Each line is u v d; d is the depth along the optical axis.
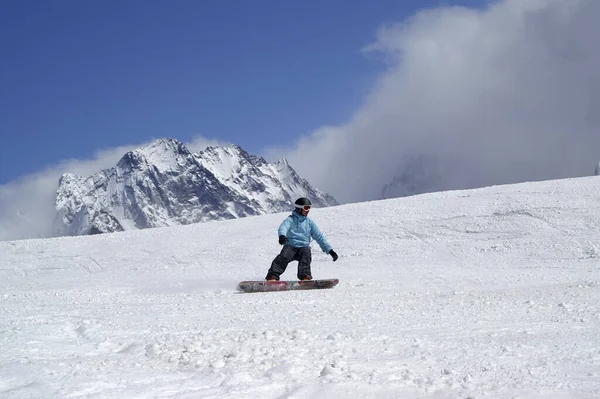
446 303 6.98
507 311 6.14
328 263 14.19
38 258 17.59
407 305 6.96
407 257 14.18
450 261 13.48
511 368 3.67
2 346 4.62
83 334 5.21
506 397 3.07
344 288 9.70
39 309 7.70
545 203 17.67
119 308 7.57
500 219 16.70
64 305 8.29
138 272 14.99
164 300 8.65
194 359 3.90
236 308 7.23
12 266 16.89
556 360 3.87
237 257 15.64
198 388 3.28
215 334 4.92
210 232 19.16
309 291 9.42
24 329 5.36
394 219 17.97
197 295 9.31
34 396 3.10
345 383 3.32
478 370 3.65
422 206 19.31
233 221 21.41
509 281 9.70
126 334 5.22
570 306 6.27
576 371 3.58
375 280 10.84
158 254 16.77
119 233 20.70
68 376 3.53
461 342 4.56
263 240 17.28
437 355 4.10
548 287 8.29
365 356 4.09
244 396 3.12
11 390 3.22
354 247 15.61
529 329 5.02
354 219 18.59
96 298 9.41
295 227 11.45
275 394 3.18
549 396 3.08
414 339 4.62
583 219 15.88
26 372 3.63
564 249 13.63
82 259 17.11
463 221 16.91
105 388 3.29
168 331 5.38
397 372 3.60
